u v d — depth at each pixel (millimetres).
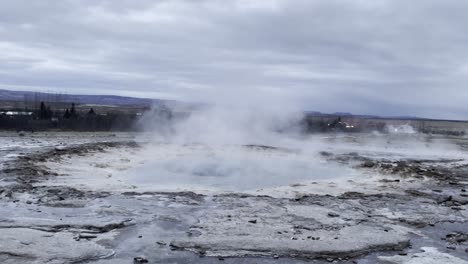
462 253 9406
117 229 10289
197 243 9281
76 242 9227
